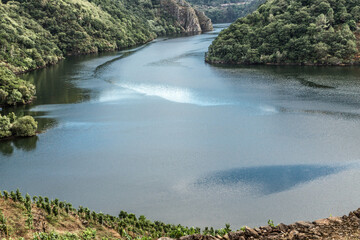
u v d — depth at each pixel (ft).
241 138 274.57
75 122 325.01
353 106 340.80
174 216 178.81
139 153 254.27
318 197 187.83
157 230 151.74
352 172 212.84
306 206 180.86
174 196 196.95
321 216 172.86
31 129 293.64
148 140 277.23
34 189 211.20
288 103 358.23
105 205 191.52
